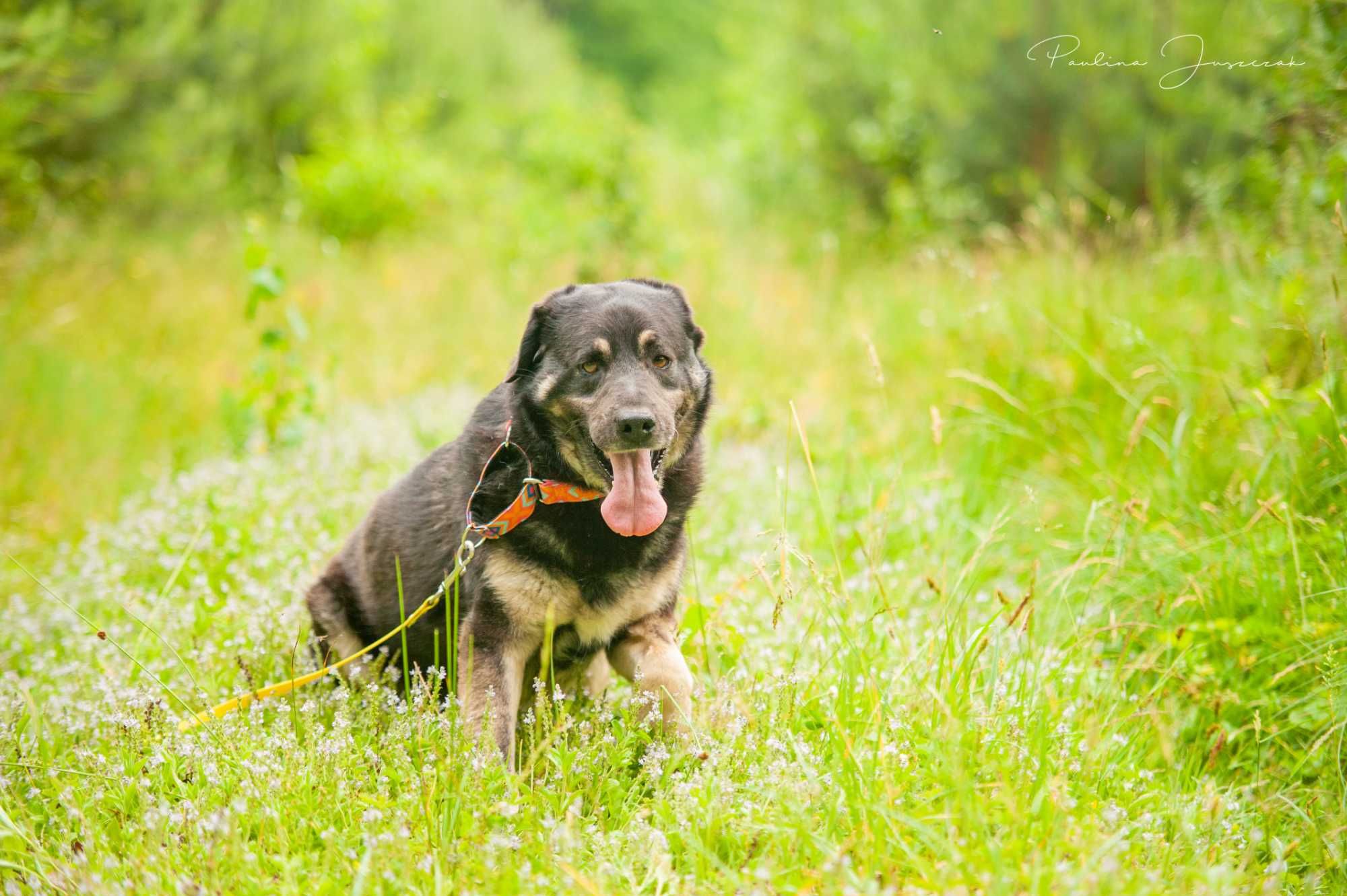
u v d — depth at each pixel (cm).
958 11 1366
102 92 1240
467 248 1348
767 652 450
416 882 315
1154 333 711
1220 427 582
